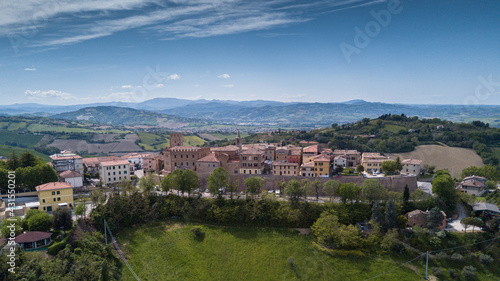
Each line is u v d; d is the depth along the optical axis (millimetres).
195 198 158500
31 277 85812
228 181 167375
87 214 134875
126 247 124688
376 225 136250
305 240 137250
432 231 137250
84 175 198125
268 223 146125
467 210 156750
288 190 152500
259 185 160500
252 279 118750
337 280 119375
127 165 195500
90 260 103625
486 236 134625
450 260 127188
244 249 132125
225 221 146375
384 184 171875
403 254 129750
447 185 155875
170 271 118375
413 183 170875
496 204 158875
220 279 118250
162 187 162250
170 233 138000
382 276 120938
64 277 92500
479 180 186000
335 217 138000
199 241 135500
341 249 132000
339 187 155750
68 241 109938
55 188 139750
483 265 125500
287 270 122625
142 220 141375
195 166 198625
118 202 140750
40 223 110250
